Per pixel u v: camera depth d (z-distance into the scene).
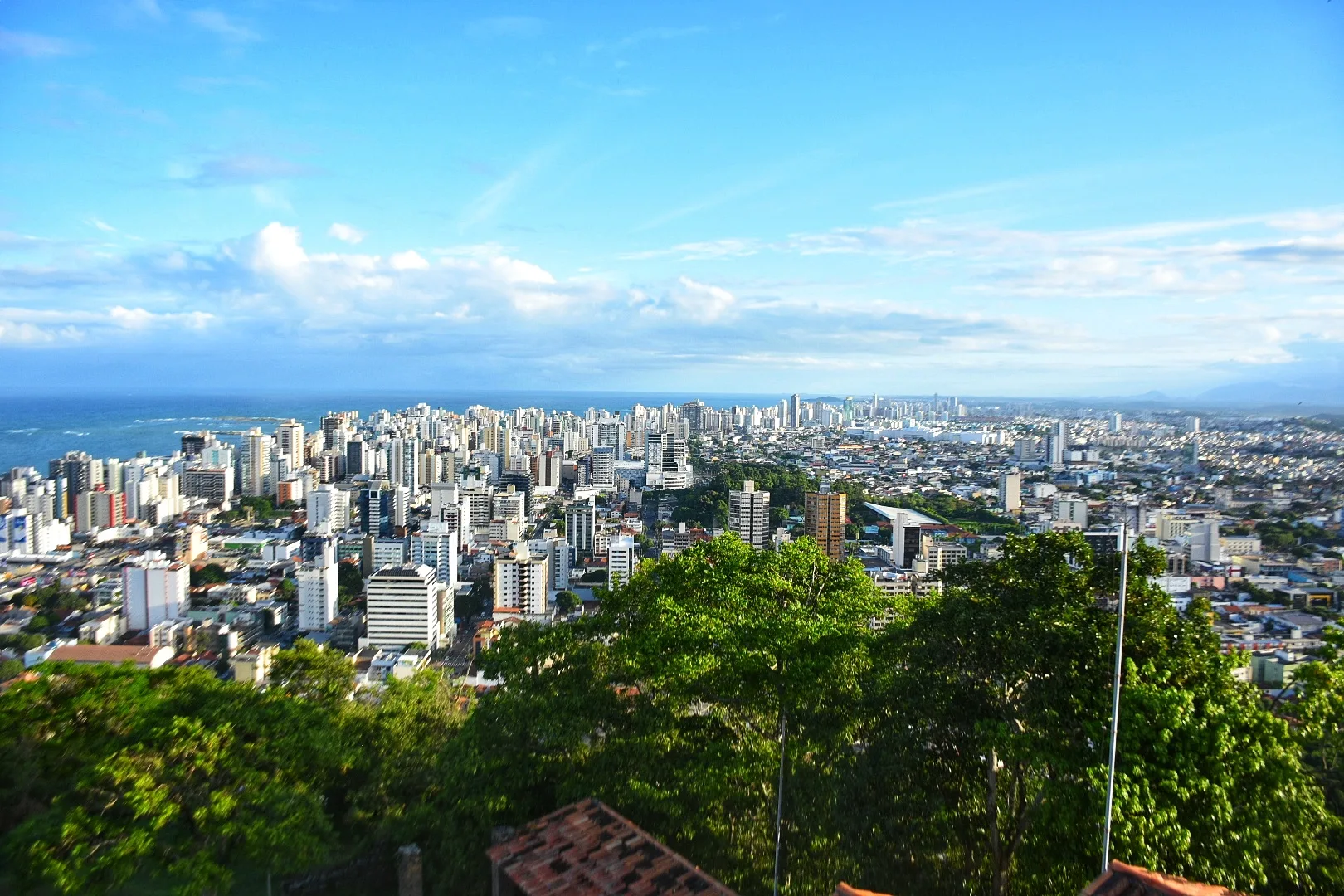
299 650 29.02
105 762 18.66
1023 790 16.72
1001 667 15.57
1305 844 13.45
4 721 21.81
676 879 14.27
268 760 20.41
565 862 15.02
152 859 18.23
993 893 16.12
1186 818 13.27
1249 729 13.61
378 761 24.88
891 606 22.25
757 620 19.81
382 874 19.70
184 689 24.06
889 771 15.67
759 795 18.69
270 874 19.30
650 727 19.20
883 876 16.22
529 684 20.89
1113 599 15.81
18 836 18.31
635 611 22.09
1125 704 13.82
